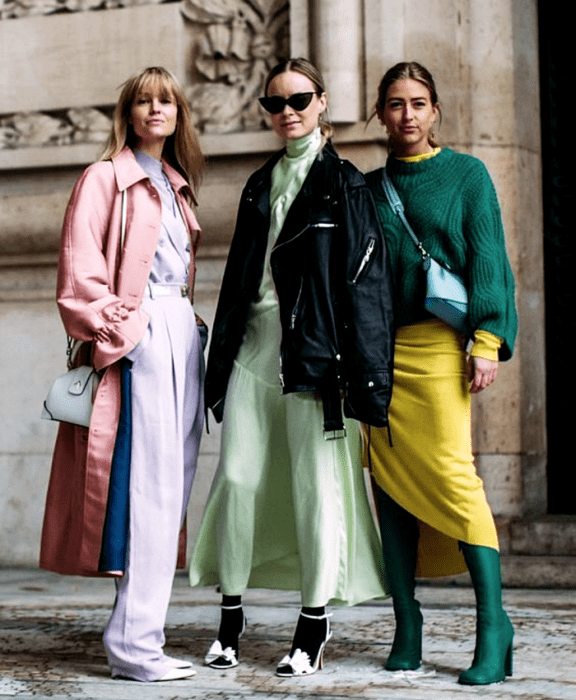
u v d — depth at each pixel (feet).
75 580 21.15
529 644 14.78
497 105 22.11
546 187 23.17
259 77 22.11
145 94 13.93
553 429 23.03
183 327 13.80
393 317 13.01
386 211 13.38
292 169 13.71
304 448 13.37
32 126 23.36
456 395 13.15
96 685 12.80
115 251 13.61
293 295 13.19
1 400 23.13
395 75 13.33
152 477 13.37
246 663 13.82
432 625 16.10
